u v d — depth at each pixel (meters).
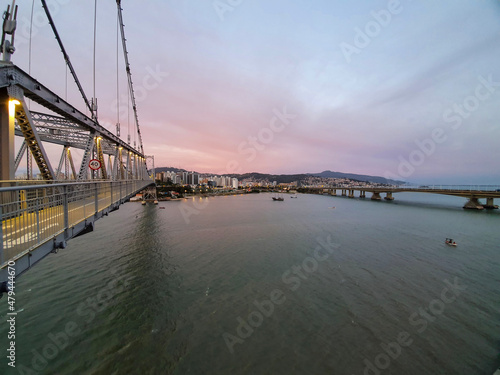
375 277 18.44
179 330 12.07
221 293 15.84
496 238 30.36
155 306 14.11
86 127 15.66
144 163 48.62
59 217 6.83
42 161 9.38
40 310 13.13
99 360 10.11
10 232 4.73
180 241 29.20
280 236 32.44
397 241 29.28
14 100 8.13
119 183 14.89
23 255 5.03
